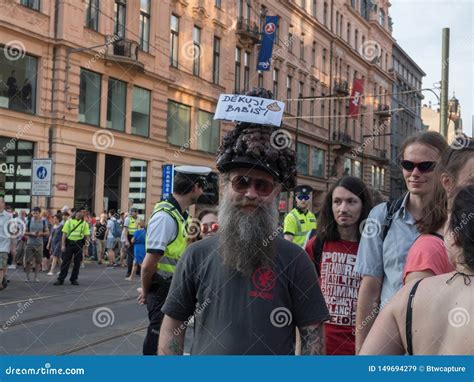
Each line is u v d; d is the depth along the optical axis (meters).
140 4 22.22
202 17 25.83
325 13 34.19
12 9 17.38
